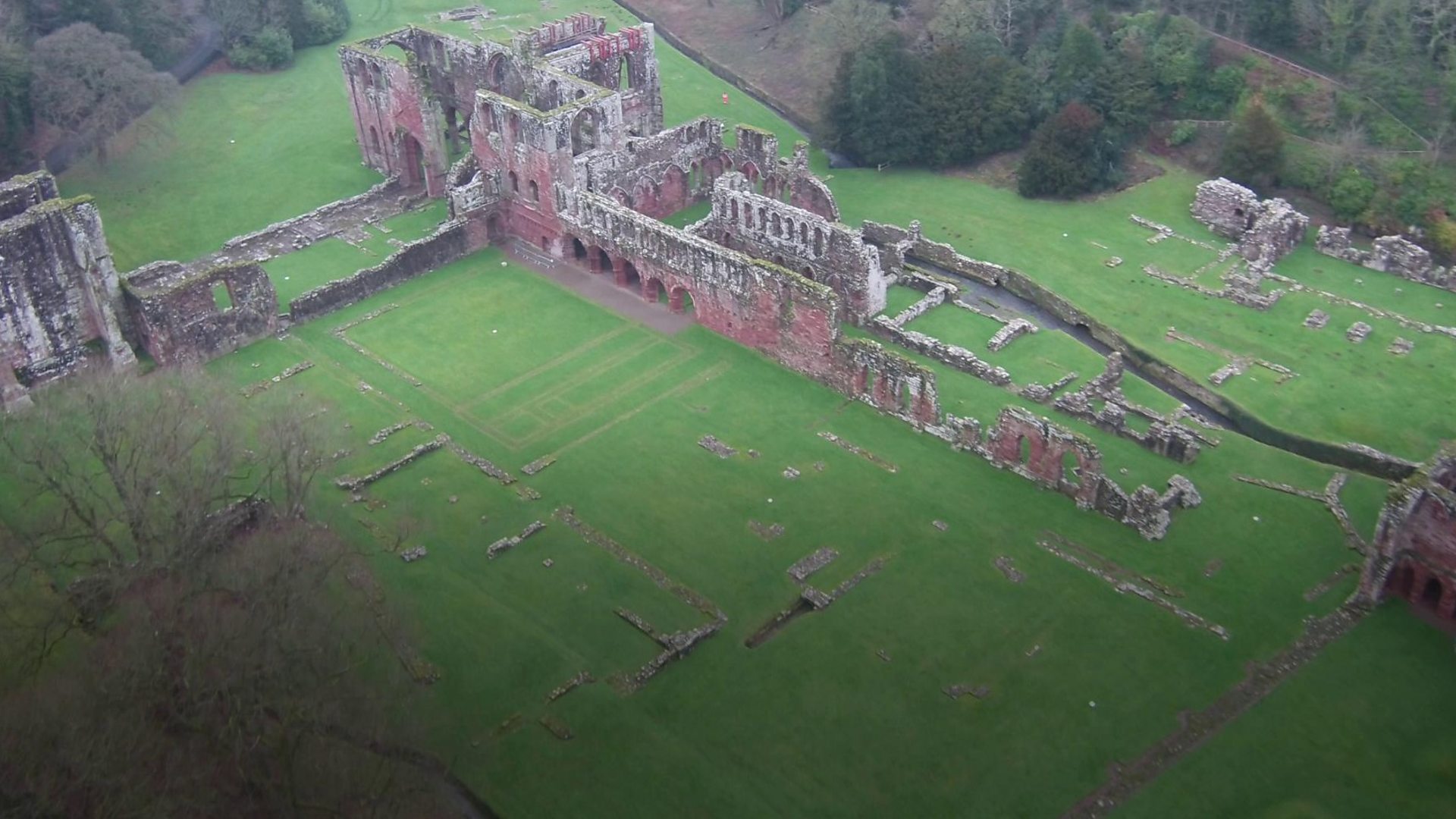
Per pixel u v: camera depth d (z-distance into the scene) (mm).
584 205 133500
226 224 148750
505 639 90375
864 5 173625
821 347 116562
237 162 163125
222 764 72188
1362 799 77750
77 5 172625
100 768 66125
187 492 87375
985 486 104625
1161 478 105312
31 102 158500
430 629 91188
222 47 194750
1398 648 88375
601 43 151000
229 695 70938
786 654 88812
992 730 82688
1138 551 97375
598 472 107250
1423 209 137500
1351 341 124000
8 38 164000
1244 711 83938
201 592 78250
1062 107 158000
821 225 126188
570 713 84312
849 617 91938
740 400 116562
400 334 127375
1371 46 157500
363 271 132750
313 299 128750
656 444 110688
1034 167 151625
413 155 154750
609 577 96062
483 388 119062
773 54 193125
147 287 134250
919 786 79062
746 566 96812
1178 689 85562
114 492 102938
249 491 103062
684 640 89500
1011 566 96188
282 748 71438
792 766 80375
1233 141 147375
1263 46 168250
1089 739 81938
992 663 87812
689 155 146500
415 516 102250
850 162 163125
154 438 90688
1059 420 113000
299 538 84625
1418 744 81188
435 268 139125
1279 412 114750
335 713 74500
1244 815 77062
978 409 114188
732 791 78688
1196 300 131875
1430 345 123125
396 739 78125
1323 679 86125
